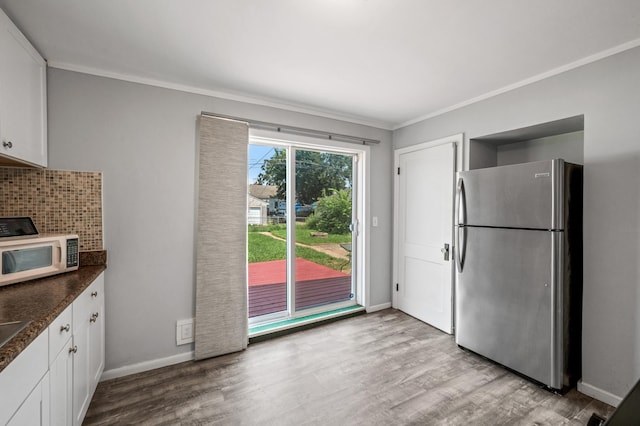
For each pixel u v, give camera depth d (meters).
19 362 0.91
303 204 3.30
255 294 3.09
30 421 0.98
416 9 1.50
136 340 2.25
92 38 1.75
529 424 1.72
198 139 2.47
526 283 2.11
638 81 1.79
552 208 1.97
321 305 3.41
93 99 2.11
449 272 2.96
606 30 1.68
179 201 2.40
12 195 1.90
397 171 3.60
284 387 2.08
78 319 1.50
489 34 1.73
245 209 2.62
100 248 2.14
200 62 2.06
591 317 1.98
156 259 2.32
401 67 2.14
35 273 1.63
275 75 2.27
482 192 2.39
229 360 2.45
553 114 2.19
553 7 1.48
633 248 1.81
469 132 2.79
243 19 1.59
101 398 1.94
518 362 2.16
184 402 1.91
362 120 3.39
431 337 2.88
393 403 1.91
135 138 2.24
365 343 2.76
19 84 1.61
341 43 1.83
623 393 1.84
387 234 3.67
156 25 1.64
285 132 2.90
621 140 1.85
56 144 2.01
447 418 1.77
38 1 1.43
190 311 2.45
